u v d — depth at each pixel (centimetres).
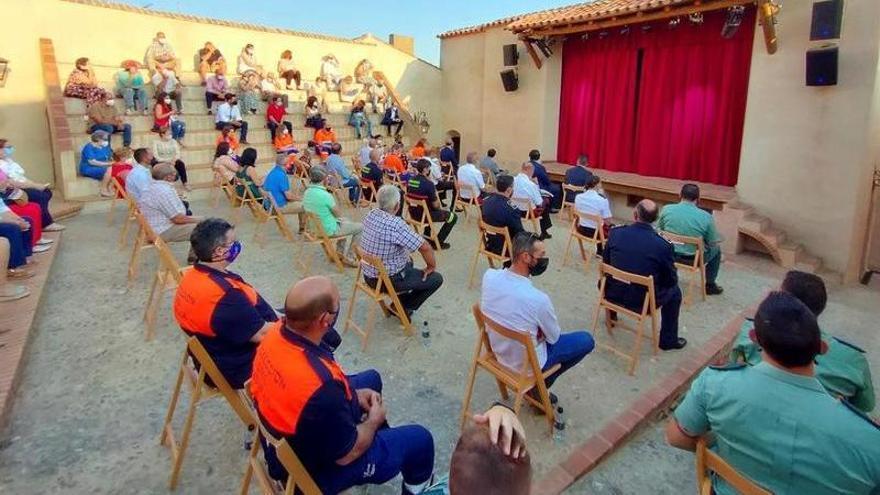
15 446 284
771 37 695
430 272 440
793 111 701
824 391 169
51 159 980
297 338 198
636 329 459
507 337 296
